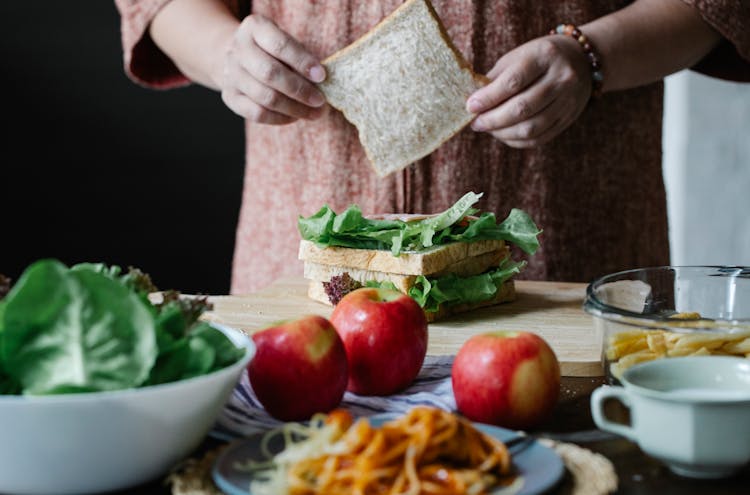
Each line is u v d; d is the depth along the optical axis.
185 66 1.71
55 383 0.65
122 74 2.84
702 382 0.74
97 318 0.67
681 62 1.63
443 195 1.63
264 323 1.29
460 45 1.61
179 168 2.89
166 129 2.88
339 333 0.92
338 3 1.62
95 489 0.68
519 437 0.73
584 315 1.32
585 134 1.67
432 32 1.43
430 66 1.46
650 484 0.70
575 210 1.69
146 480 0.70
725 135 2.67
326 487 0.63
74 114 2.87
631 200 1.75
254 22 1.48
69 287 0.67
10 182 2.90
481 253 1.37
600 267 1.74
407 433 0.65
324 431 0.65
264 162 1.77
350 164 1.66
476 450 0.66
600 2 1.66
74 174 2.91
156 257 2.94
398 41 1.44
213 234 2.92
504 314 1.33
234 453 0.69
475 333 1.22
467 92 1.48
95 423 0.64
